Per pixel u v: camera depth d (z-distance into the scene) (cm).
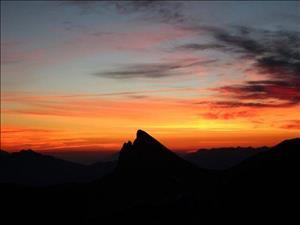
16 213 11719
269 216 9912
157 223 10144
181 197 12119
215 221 9981
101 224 10525
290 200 10550
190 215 10531
